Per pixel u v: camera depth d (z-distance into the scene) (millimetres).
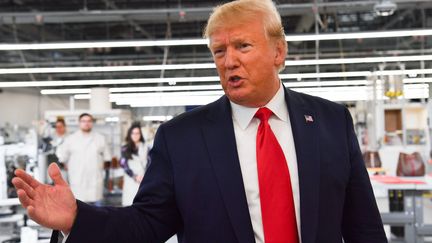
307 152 1166
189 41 7055
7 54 11859
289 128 1215
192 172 1164
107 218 1121
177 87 12562
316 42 10312
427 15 9812
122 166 6684
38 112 15688
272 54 1178
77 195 6648
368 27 10336
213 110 1234
